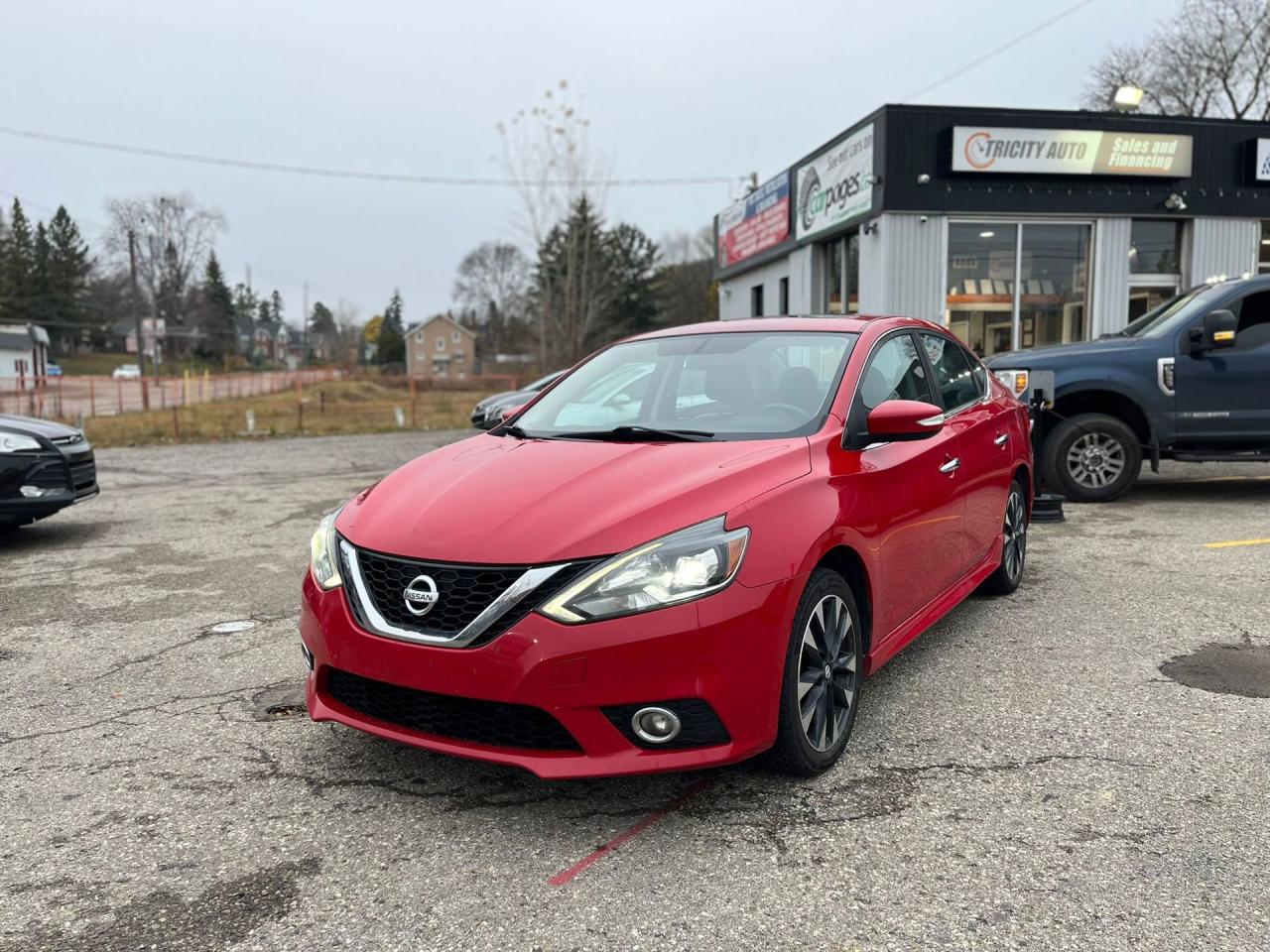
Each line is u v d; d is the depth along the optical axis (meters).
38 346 73.00
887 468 3.43
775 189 18.48
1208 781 2.97
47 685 4.13
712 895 2.42
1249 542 6.30
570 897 2.42
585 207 38.97
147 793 3.06
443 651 2.64
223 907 2.41
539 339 41.00
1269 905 2.32
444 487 3.14
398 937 2.28
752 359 3.88
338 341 118.19
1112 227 14.31
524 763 2.61
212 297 100.00
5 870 2.61
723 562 2.66
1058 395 7.69
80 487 7.48
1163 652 4.22
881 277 13.84
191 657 4.48
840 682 3.13
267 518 8.72
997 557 4.86
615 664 2.55
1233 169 14.41
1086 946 2.18
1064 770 3.08
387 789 3.05
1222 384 7.53
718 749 2.67
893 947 2.19
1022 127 13.65
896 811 2.83
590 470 3.06
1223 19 33.41
